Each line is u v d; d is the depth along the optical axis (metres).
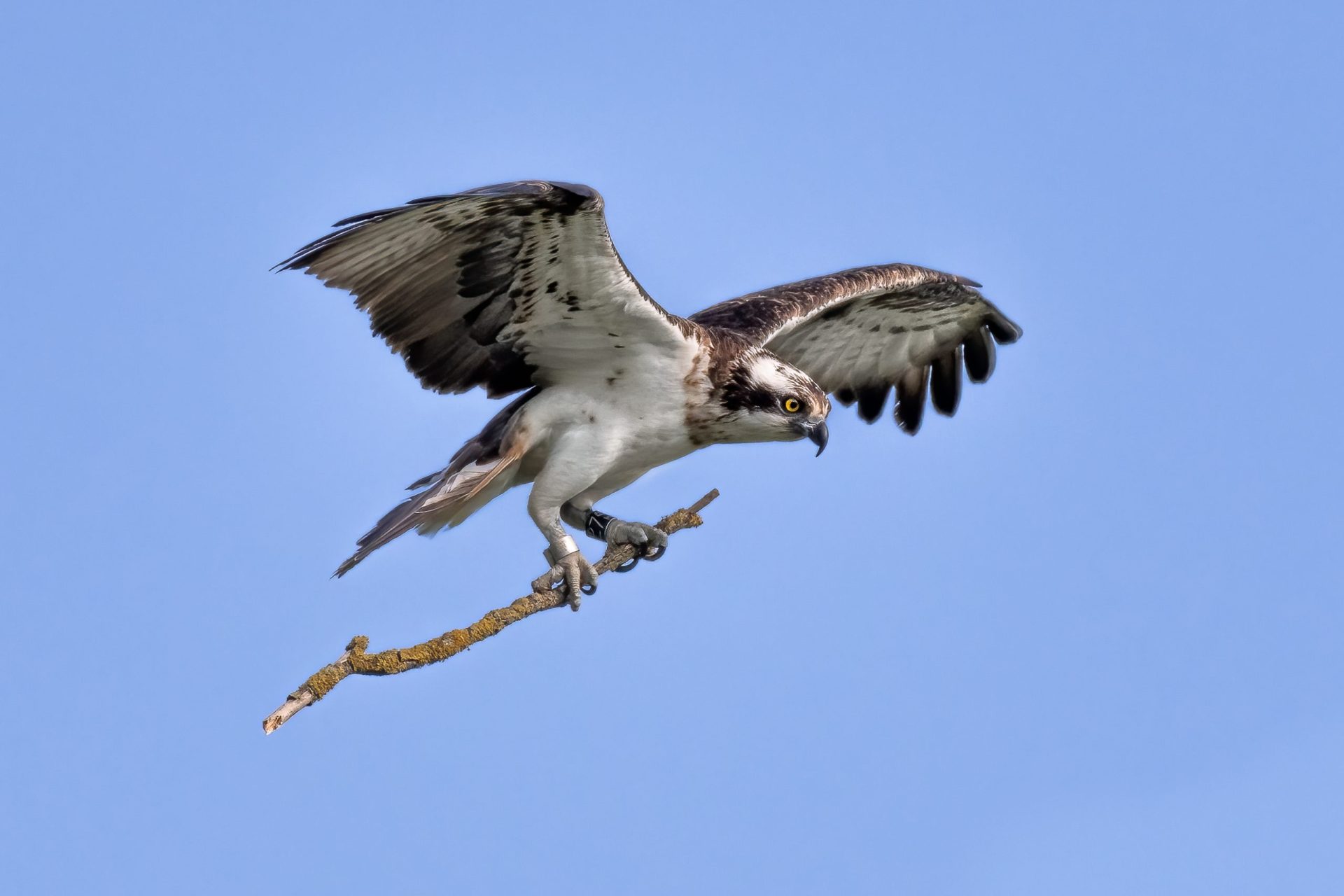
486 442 13.57
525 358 13.52
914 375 17.50
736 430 13.89
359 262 12.06
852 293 15.61
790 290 15.52
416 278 12.45
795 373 14.00
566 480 13.35
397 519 12.80
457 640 11.15
